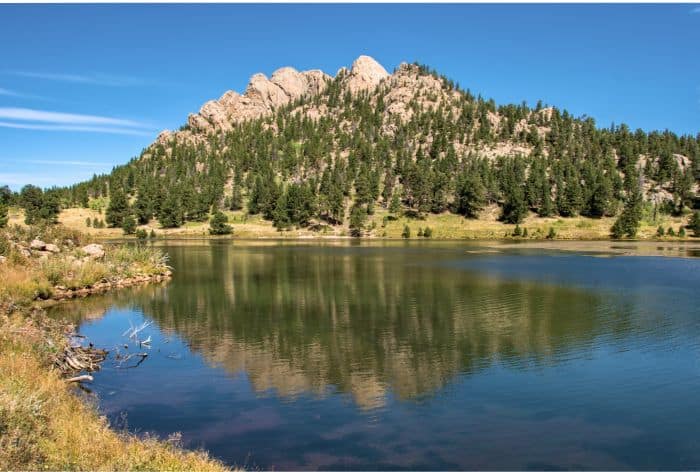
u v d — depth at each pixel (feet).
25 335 69.77
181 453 42.60
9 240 145.89
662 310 117.91
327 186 646.74
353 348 85.76
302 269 208.95
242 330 99.25
